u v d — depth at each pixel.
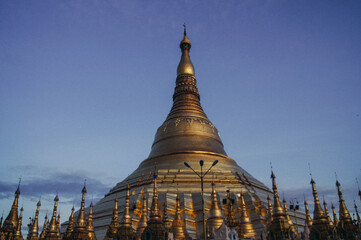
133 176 89.31
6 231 64.69
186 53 118.25
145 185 80.81
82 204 50.31
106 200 84.12
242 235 57.28
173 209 69.88
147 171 87.69
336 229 53.62
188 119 99.94
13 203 68.19
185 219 66.62
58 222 65.25
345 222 53.97
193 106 106.69
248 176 89.50
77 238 47.88
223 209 68.88
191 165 85.62
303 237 56.16
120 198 79.31
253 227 65.19
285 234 43.91
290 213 76.94
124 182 89.81
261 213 69.25
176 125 98.69
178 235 58.75
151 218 48.12
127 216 53.41
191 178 80.62
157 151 96.94
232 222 55.81
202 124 99.81
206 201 70.19
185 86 110.88
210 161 89.50
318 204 48.41
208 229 54.44
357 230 53.94
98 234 66.19
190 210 69.94
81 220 49.12
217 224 55.44
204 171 83.62
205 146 94.06
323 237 46.31
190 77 113.25
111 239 56.56
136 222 66.75
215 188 76.69
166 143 96.31
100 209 78.25
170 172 83.44
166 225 55.69
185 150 91.69
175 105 108.31
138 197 72.00
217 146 98.00
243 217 59.41
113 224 57.00
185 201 70.88
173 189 75.88
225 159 94.06
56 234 52.25
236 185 79.25
